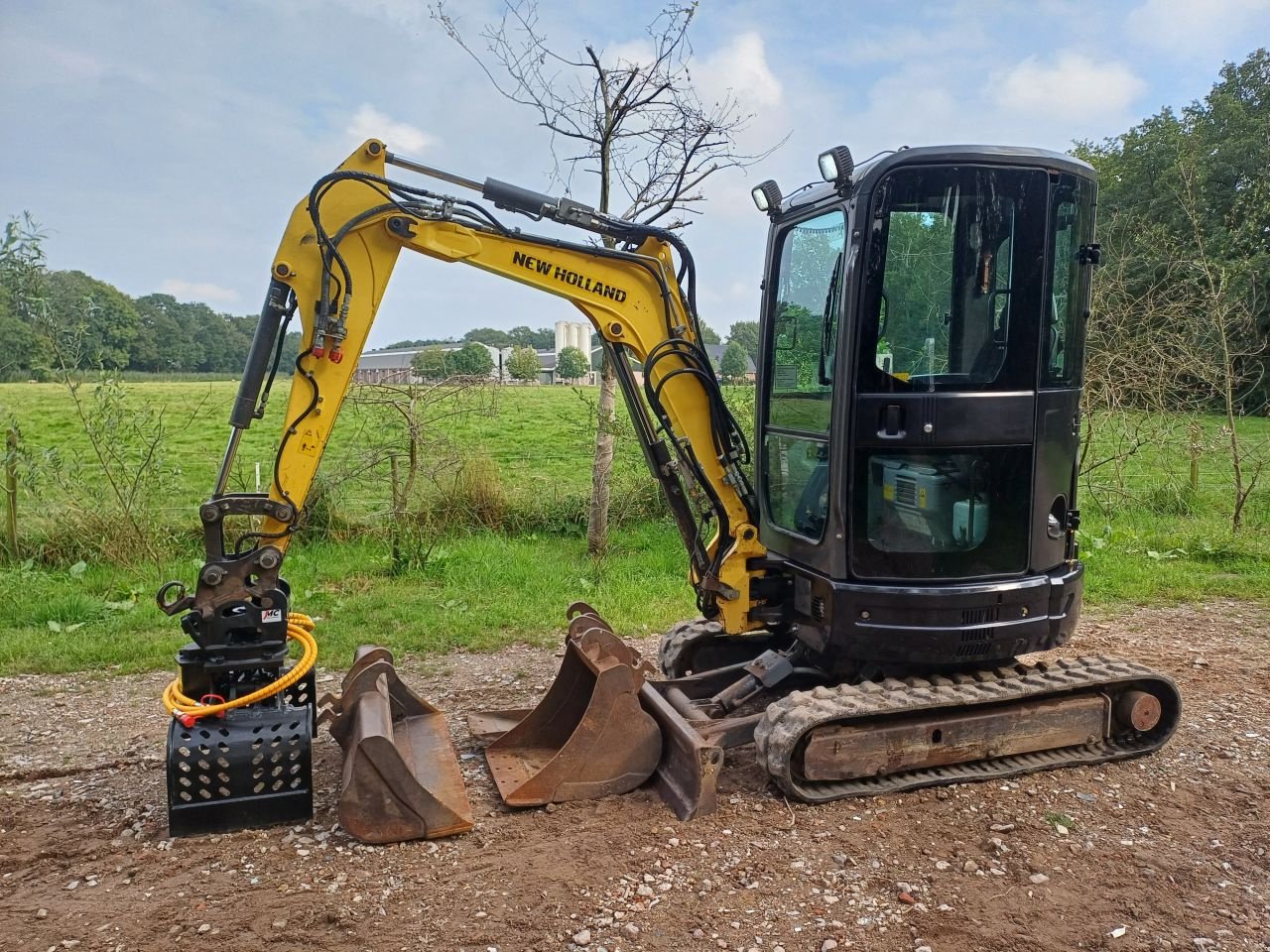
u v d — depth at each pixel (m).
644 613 7.32
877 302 4.00
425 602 7.57
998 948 3.03
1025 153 4.04
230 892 3.32
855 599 4.11
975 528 4.21
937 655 4.14
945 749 4.19
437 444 10.18
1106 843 3.73
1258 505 11.85
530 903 3.25
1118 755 4.48
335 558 9.04
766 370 4.88
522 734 4.59
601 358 9.12
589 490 10.95
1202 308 11.80
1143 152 30.17
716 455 4.66
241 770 3.75
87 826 3.89
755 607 4.69
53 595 7.66
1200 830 3.86
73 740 4.94
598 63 7.93
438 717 4.62
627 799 4.08
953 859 3.59
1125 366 11.21
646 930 3.11
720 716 4.57
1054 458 4.29
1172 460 13.77
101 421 8.91
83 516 8.72
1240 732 4.96
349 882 3.40
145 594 7.79
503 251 4.29
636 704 4.12
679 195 8.19
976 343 4.12
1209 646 6.65
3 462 8.55
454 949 2.99
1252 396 17.72
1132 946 3.04
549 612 7.33
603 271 4.43
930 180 3.99
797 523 4.62
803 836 3.74
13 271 8.20
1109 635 6.93
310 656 4.13
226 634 3.97
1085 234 4.33
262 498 4.02
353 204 4.07
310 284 4.05
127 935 3.06
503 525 10.33
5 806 4.10
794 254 4.67
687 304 4.59
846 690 4.14
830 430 4.14
